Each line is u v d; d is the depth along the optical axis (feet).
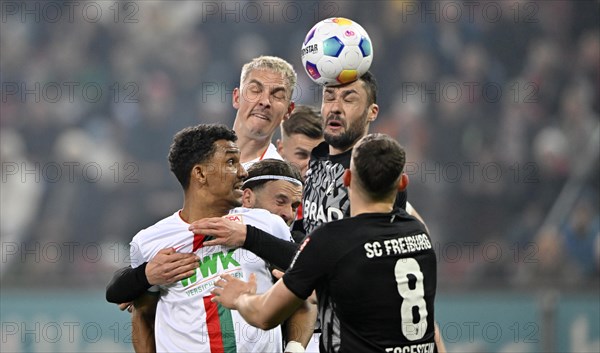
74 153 161.27
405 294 50.37
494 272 139.95
